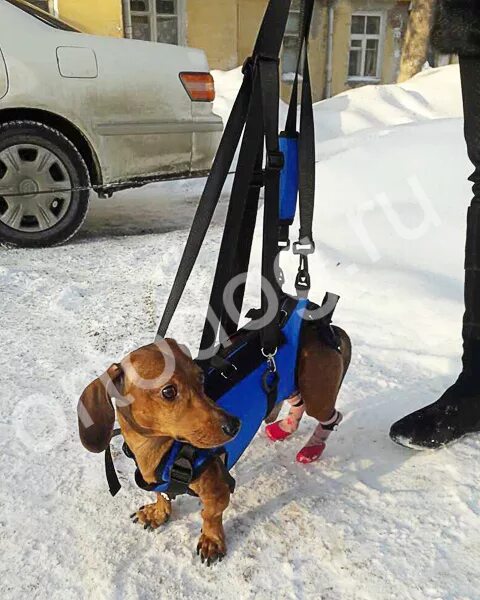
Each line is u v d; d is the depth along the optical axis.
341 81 14.63
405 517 2.11
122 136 5.18
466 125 2.39
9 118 4.92
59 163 4.99
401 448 2.50
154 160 5.37
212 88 5.56
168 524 2.14
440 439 2.41
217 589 1.87
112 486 2.01
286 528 2.09
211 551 1.97
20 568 1.95
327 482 2.31
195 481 1.90
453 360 3.10
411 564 1.92
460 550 1.97
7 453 2.49
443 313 3.46
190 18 13.12
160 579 1.91
